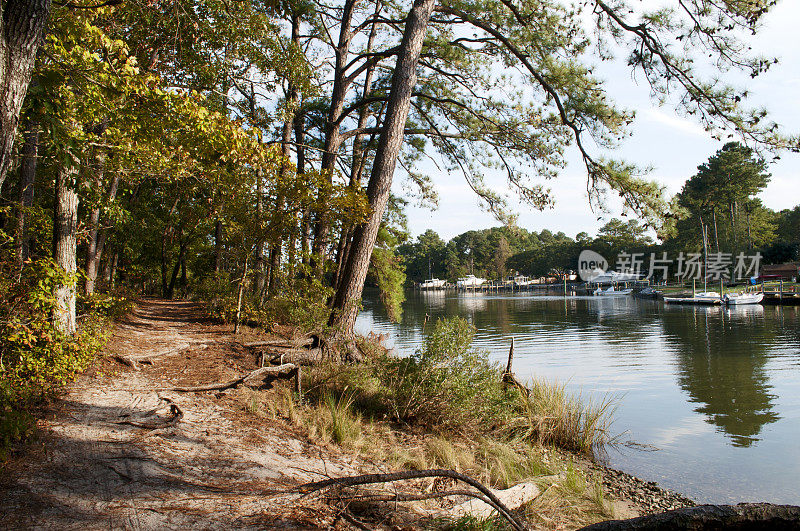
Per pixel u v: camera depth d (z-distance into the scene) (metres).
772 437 8.79
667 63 9.95
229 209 11.91
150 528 3.08
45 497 3.40
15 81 3.05
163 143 7.00
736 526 2.07
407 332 26.17
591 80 11.12
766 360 17.34
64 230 7.70
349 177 17.86
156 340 10.59
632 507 5.78
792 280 64.75
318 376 8.39
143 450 4.48
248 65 11.41
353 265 10.22
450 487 4.86
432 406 7.52
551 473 6.31
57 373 6.03
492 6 12.12
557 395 9.23
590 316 40.25
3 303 5.90
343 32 15.35
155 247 29.67
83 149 6.22
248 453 4.86
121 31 9.45
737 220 66.94
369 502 3.94
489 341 23.31
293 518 3.40
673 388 12.87
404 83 10.41
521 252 126.50
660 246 80.38
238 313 12.56
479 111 15.09
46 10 3.16
